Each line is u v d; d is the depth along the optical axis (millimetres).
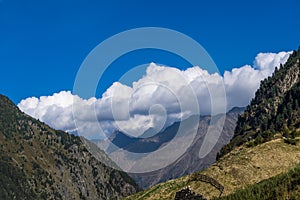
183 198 128625
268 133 171875
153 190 156250
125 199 164500
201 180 138375
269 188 104375
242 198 107312
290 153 140375
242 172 134625
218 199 116062
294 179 101688
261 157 139875
